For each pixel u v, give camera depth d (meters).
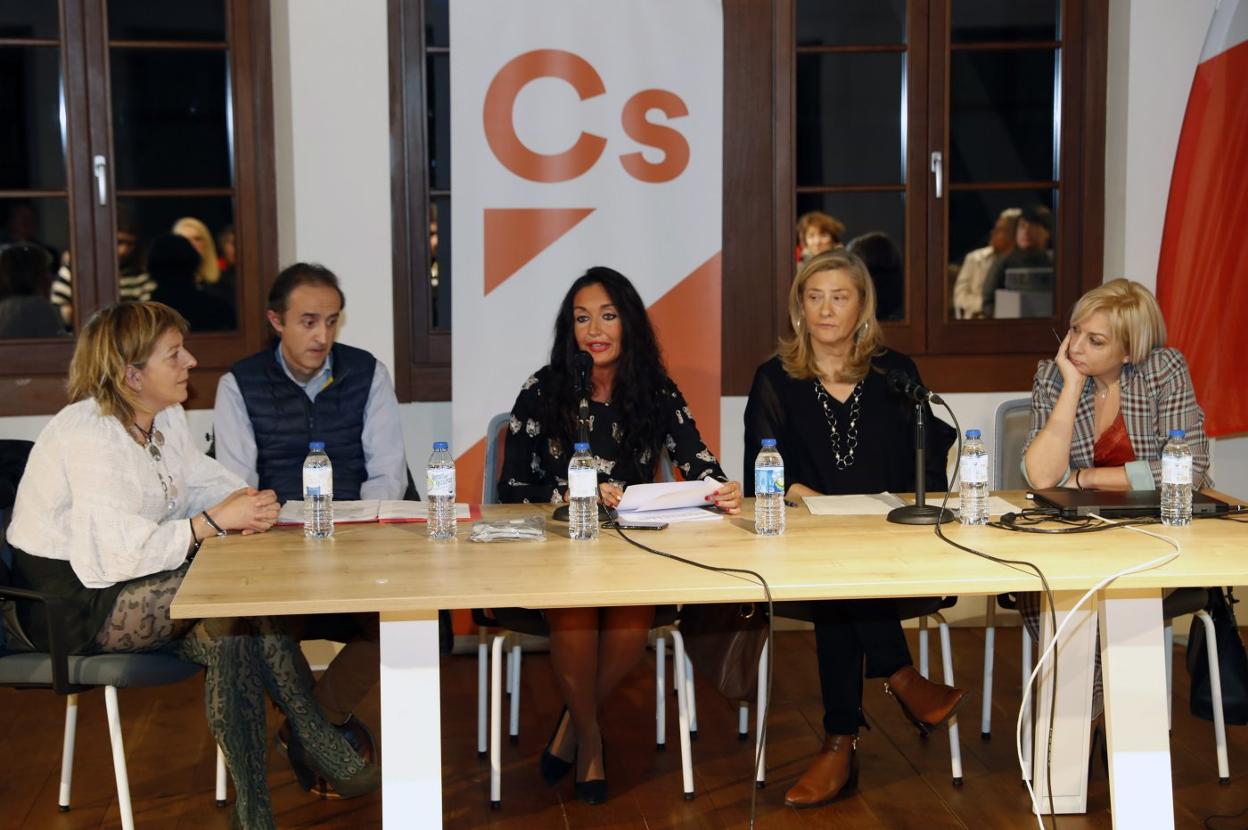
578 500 2.59
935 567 2.31
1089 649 2.85
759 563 2.35
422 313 4.41
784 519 2.74
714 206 4.14
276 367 3.41
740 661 3.17
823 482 3.25
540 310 4.13
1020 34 4.43
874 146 4.46
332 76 4.16
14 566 2.79
